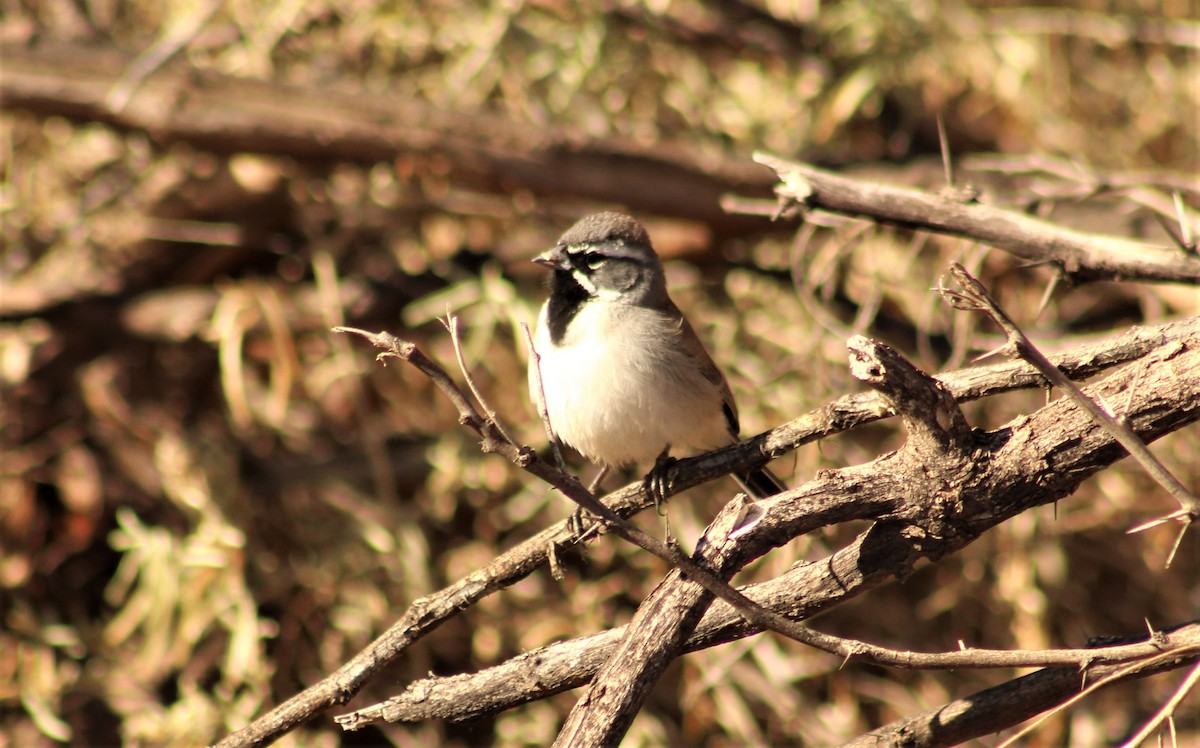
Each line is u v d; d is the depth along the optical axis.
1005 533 11.80
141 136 12.87
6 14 13.28
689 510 11.61
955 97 15.20
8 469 11.55
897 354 5.00
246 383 12.62
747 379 12.50
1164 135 15.38
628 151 12.46
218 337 12.21
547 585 11.57
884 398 5.06
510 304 12.25
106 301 12.48
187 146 12.12
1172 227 10.57
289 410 12.52
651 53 14.20
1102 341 5.58
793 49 14.20
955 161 13.13
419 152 12.17
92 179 13.48
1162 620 12.12
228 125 11.89
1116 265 7.46
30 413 11.92
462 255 13.35
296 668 10.98
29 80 11.76
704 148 13.18
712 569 5.00
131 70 12.01
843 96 13.68
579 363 7.85
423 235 13.33
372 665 5.70
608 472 8.47
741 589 5.52
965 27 14.68
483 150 12.24
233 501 11.44
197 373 12.55
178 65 12.15
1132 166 14.70
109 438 11.99
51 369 12.11
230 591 10.73
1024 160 10.66
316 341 12.81
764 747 10.64
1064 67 15.20
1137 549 12.17
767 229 12.91
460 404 4.52
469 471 11.84
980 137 14.97
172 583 10.71
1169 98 15.22
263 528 11.71
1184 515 4.69
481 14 13.51
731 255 13.45
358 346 12.62
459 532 12.16
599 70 13.80
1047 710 5.61
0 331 12.18
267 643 10.97
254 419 12.38
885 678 11.62
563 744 4.87
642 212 12.64
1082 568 12.25
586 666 5.46
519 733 10.80
